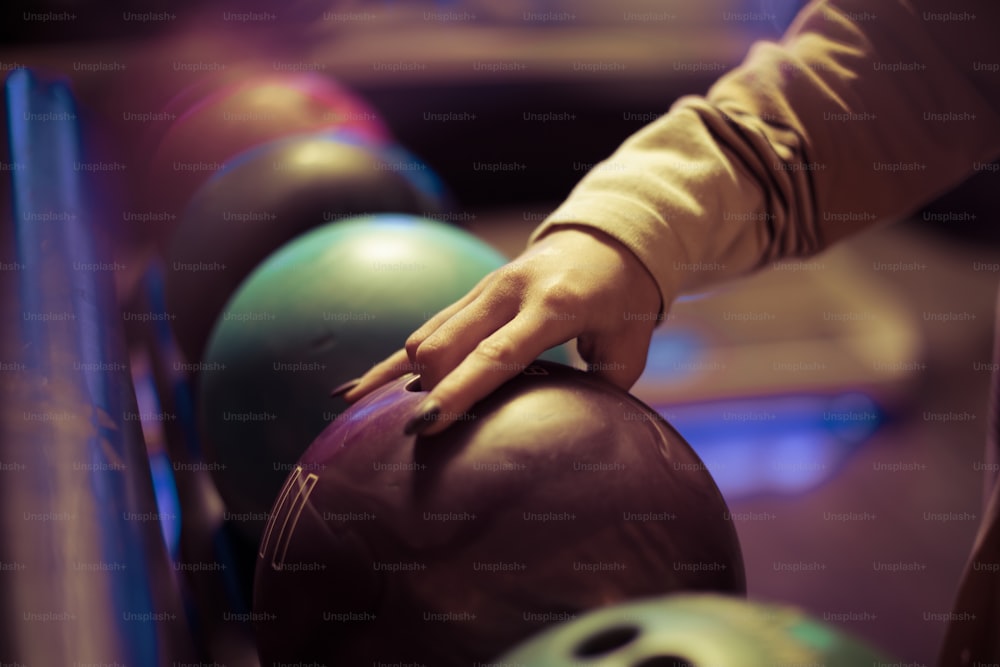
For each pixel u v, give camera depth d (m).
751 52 0.96
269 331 1.03
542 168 4.12
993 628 0.80
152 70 2.52
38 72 1.81
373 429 0.67
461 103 3.95
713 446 2.66
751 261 0.89
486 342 0.67
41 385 0.70
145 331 1.81
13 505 0.56
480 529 0.60
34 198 1.07
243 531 1.11
